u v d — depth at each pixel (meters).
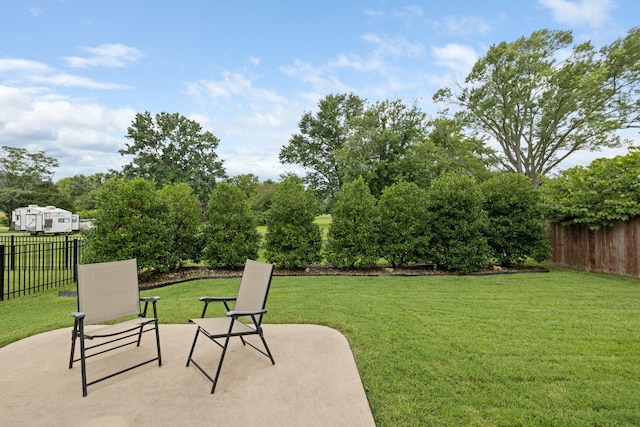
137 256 7.19
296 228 8.52
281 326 4.40
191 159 30.16
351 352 3.54
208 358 3.45
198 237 8.62
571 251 9.07
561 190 9.22
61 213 23.95
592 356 3.34
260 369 3.18
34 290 7.06
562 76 18.05
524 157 21.89
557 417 2.37
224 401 2.63
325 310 5.04
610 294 5.93
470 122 22.09
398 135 21.98
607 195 7.90
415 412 2.46
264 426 2.30
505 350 3.49
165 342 3.92
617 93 18.27
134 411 2.50
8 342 3.99
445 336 3.90
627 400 2.56
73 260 9.23
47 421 2.38
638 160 7.62
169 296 6.23
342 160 22.27
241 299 3.65
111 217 7.07
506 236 8.74
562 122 19.89
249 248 8.50
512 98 20.17
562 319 4.52
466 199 8.32
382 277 7.82
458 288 6.53
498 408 2.49
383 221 8.63
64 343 3.92
